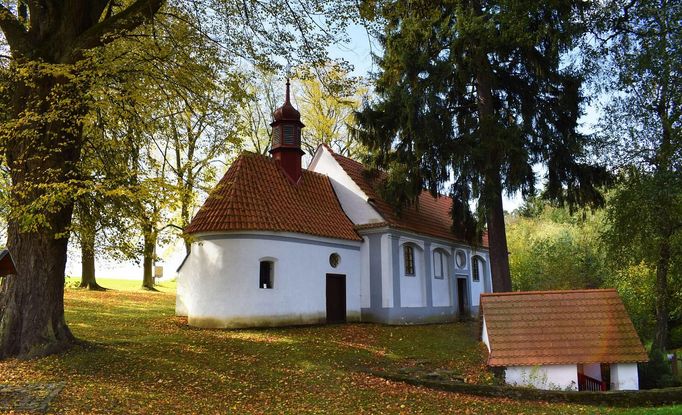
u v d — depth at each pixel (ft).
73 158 41.63
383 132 68.49
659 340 52.70
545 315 42.75
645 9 41.47
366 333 62.59
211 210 63.52
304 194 74.79
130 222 43.75
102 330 53.31
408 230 77.71
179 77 43.65
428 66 61.46
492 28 57.21
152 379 36.09
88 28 41.83
